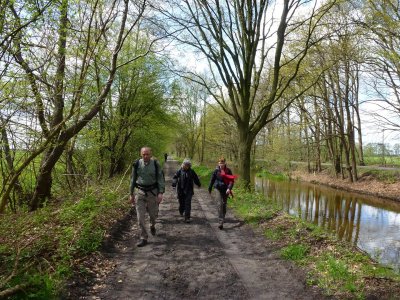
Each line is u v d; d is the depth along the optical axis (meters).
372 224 13.96
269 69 20.70
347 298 4.61
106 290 4.87
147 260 6.22
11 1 5.79
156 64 19.91
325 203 19.39
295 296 4.74
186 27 14.55
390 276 5.52
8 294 3.96
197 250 6.89
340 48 20.28
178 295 4.77
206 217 10.48
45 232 6.59
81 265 5.45
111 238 7.32
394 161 34.22
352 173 29.00
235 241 7.64
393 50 16.73
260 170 44.00
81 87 8.30
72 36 8.24
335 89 28.41
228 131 47.94
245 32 15.33
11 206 10.32
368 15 16.91
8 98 6.64
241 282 5.25
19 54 6.84
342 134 27.36
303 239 7.23
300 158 41.56
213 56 15.80
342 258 6.15
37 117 7.87
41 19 6.44
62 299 4.36
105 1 9.66
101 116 15.23
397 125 21.61
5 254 5.53
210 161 65.12
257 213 10.22
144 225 7.28
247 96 15.94
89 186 12.52
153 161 7.59
